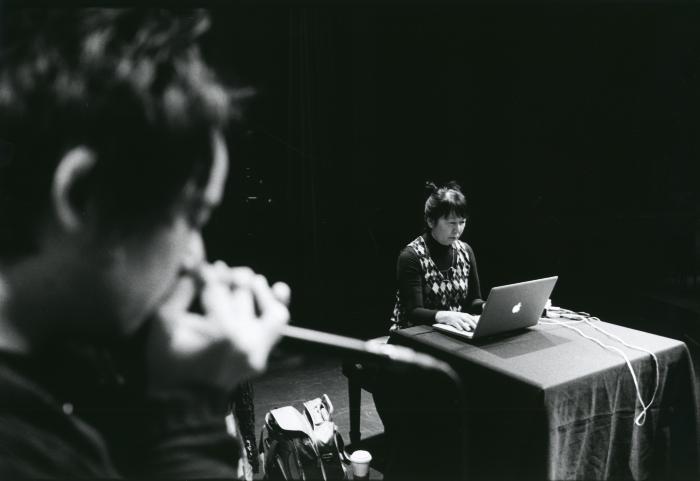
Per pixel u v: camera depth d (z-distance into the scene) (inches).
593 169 274.5
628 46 253.8
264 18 214.4
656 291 218.7
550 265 273.4
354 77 273.9
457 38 281.4
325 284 251.8
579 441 59.4
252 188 233.9
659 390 67.2
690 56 238.7
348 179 278.5
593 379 59.6
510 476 59.2
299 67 242.2
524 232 290.4
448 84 291.3
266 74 229.1
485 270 276.7
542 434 55.9
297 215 259.1
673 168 248.8
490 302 65.9
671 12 238.4
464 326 73.7
